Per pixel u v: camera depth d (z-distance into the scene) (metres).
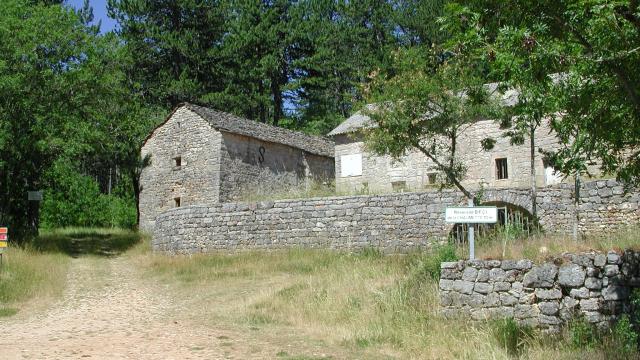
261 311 12.96
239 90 44.03
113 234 31.72
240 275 18.36
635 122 7.86
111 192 47.25
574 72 7.30
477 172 23.31
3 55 23.92
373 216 19.80
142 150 31.84
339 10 45.41
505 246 11.40
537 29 7.32
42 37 24.80
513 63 7.34
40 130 24.59
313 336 10.42
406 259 16.69
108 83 27.45
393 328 10.35
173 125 30.81
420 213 19.00
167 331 11.09
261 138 30.23
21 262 19.27
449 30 8.38
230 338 10.28
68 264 22.00
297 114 48.94
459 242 16.52
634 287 8.98
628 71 7.39
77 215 38.22
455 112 15.41
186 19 42.66
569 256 9.66
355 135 27.28
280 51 45.19
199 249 22.98
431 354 8.80
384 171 26.45
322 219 20.69
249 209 22.16
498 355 8.27
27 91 24.47
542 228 16.75
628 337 8.13
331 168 34.78
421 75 15.62
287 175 31.73
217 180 28.42
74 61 26.34
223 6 44.25
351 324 11.00
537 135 22.23
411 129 15.84
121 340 10.13
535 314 9.63
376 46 43.75
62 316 13.60
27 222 28.52
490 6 7.98
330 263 18.08
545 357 8.08
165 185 30.59
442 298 10.57
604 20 6.78
